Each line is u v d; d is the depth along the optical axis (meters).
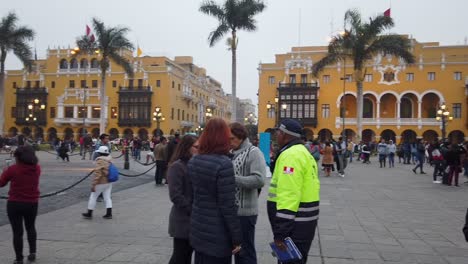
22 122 67.88
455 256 6.02
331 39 33.69
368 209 10.03
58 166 22.12
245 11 29.97
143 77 65.62
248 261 4.55
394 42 31.78
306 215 3.70
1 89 38.62
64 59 67.69
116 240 6.67
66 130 67.69
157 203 10.52
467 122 52.22
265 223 8.14
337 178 18.17
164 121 64.69
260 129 59.31
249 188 4.55
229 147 3.62
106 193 8.53
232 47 30.59
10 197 5.37
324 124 56.66
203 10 30.59
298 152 3.70
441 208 10.27
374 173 21.06
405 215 9.26
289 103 57.62
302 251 3.69
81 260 5.58
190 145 4.31
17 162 5.44
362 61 32.72
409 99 56.53
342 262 5.66
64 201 10.65
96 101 66.06
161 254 5.90
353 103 57.34
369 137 56.75
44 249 6.11
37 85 68.81
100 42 38.97
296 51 61.22
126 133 66.25
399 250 6.30
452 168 15.53
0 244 6.40
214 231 3.41
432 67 53.59
